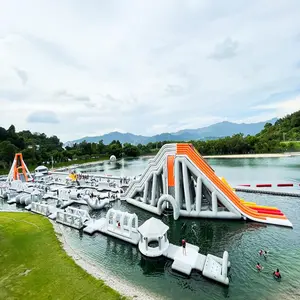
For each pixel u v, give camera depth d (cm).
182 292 1880
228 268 2173
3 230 3216
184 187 3600
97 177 7931
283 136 16562
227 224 3297
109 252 2611
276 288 1889
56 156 14625
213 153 16288
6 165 10988
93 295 1800
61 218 3597
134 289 1911
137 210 4150
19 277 2059
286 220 3250
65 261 2356
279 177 6988
